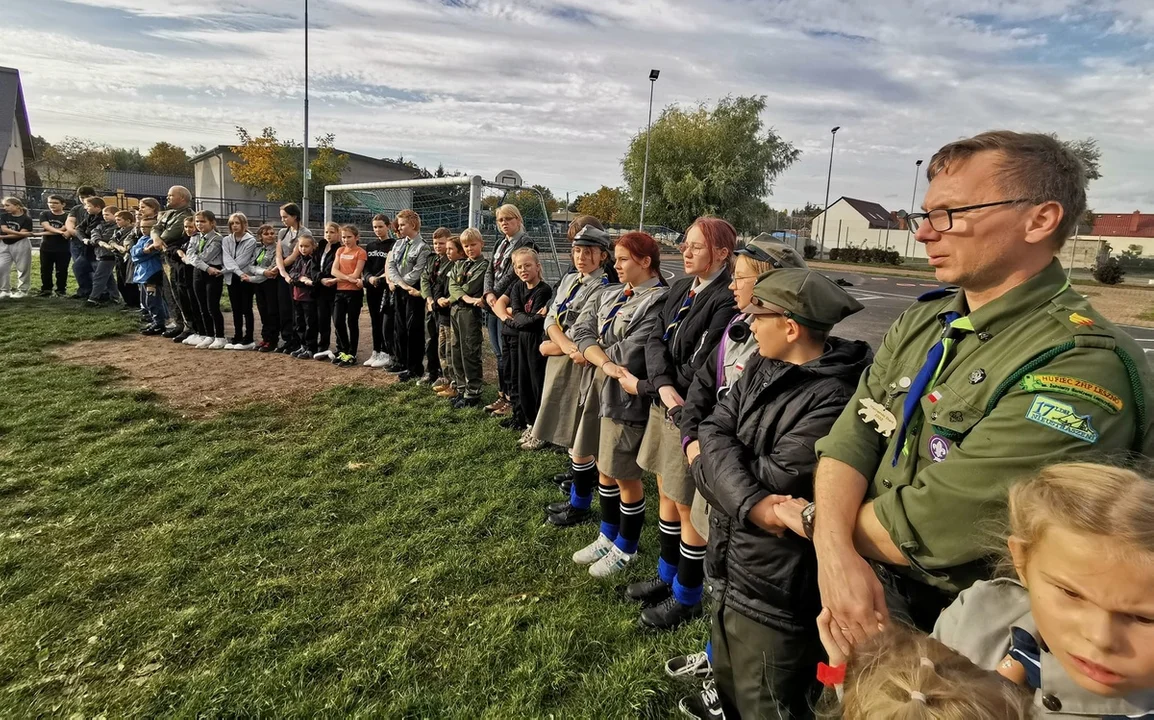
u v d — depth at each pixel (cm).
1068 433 110
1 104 3869
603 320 341
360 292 714
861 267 3188
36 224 2255
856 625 123
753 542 172
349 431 504
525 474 425
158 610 277
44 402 546
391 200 1085
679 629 265
